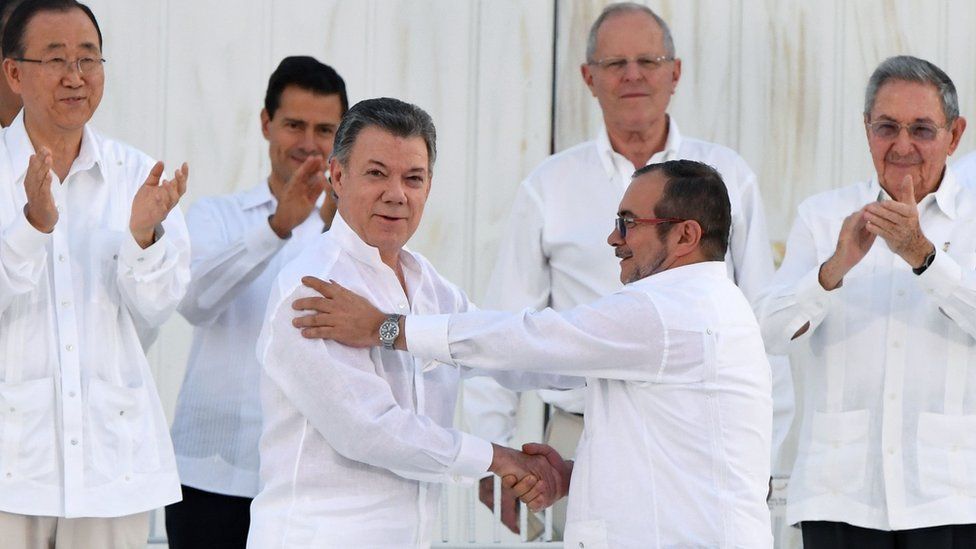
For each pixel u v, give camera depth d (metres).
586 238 12.98
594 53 13.13
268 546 9.35
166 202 10.21
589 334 9.39
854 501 11.64
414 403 9.76
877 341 11.72
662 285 9.67
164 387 15.73
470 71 16.12
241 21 15.95
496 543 13.34
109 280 10.64
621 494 9.33
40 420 10.23
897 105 11.61
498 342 9.45
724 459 9.34
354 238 9.70
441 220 16.12
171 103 15.87
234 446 12.47
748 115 16.31
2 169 10.54
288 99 12.85
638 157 13.22
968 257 11.77
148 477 10.56
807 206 12.41
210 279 12.04
